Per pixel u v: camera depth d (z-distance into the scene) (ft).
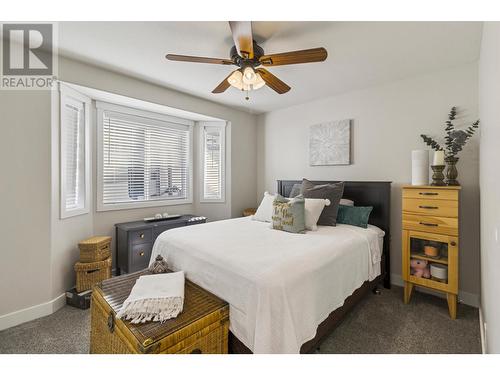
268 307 3.87
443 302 7.52
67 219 7.86
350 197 9.69
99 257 7.91
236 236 6.66
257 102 11.69
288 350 3.76
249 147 13.70
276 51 6.77
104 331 4.50
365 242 6.98
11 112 6.37
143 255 9.37
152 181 11.25
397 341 5.62
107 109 9.53
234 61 5.96
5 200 6.28
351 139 10.09
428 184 7.66
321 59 5.69
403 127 8.75
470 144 7.36
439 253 7.10
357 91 9.91
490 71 4.38
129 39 6.31
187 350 3.75
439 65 7.64
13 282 6.39
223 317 4.30
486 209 5.02
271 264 4.53
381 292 8.27
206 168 12.92
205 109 11.46
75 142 8.58
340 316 5.68
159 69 8.15
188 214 12.37
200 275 5.17
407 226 7.46
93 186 9.29
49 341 5.71
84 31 5.97
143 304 4.05
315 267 4.82
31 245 6.68
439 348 5.38
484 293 5.49
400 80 8.80
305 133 11.78
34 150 6.75
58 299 7.25
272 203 8.69
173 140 11.98
